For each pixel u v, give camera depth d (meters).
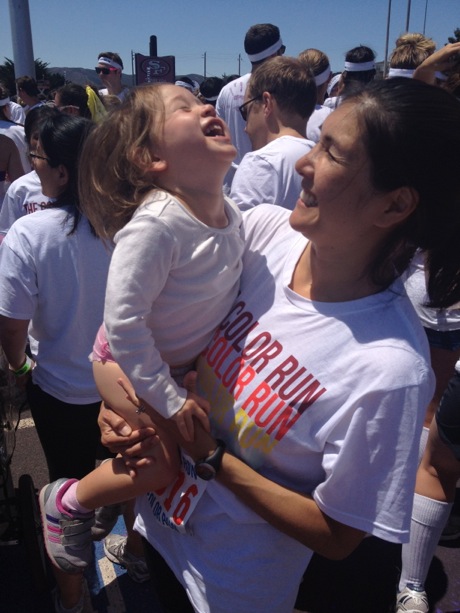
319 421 1.13
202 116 1.18
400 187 1.04
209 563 1.28
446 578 2.60
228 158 1.17
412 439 1.06
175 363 1.29
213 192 1.20
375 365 1.07
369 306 1.13
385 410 1.06
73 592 2.16
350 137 1.04
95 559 2.64
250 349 1.21
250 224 1.38
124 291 1.14
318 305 1.17
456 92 2.24
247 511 1.23
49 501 1.68
